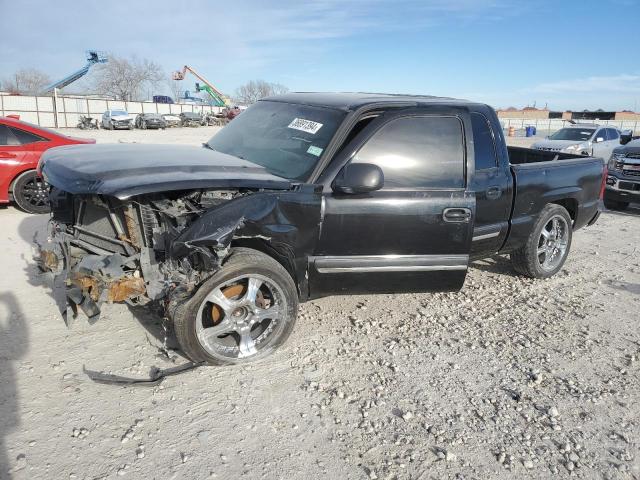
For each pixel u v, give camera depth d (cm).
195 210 351
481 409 339
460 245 419
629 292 562
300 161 399
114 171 339
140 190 317
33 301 446
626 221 948
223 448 288
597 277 604
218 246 330
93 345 381
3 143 760
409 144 411
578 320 483
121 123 4062
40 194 778
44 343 380
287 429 307
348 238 389
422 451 297
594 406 350
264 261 358
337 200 381
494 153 479
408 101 431
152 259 345
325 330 429
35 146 775
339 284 404
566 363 404
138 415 310
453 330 447
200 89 7094
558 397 357
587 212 603
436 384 364
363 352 399
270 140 440
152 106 5694
